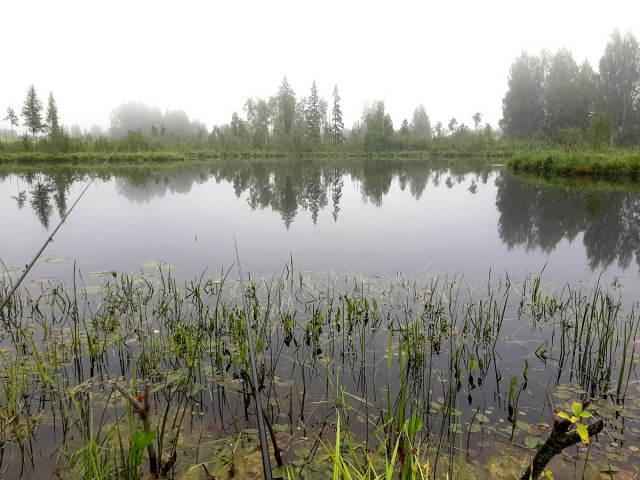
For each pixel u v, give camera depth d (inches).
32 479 84.0
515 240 299.6
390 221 370.9
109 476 82.4
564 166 717.3
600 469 86.6
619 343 145.9
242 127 1860.2
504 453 92.7
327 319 167.2
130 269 230.5
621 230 325.1
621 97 1700.3
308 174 850.8
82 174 813.2
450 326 157.9
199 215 399.2
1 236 311.6
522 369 131.0
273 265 240.1
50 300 183.6
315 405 111.1
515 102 1895.9
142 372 126.9
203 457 90.6
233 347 143.7
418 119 2731.3
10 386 109.0
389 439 91.1
